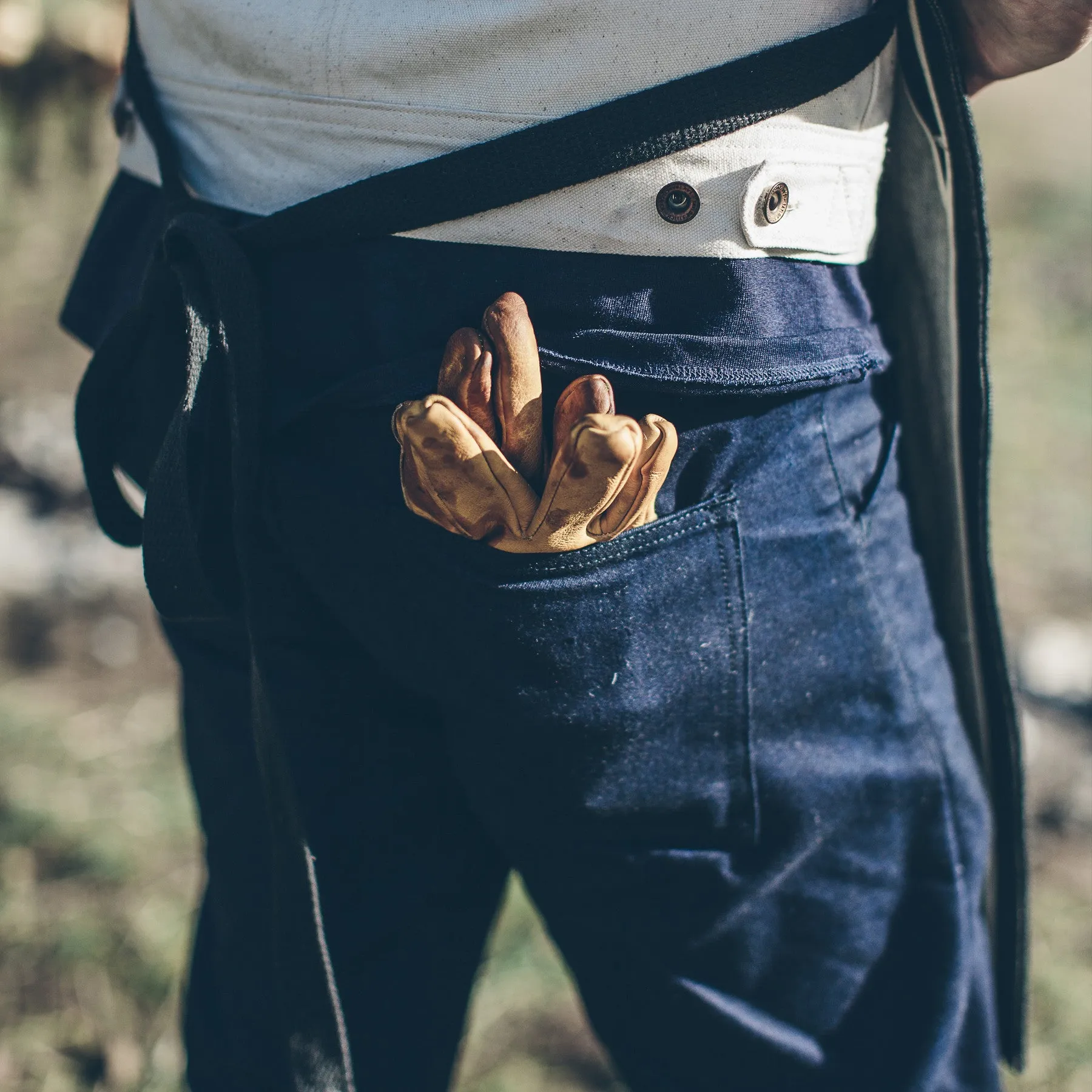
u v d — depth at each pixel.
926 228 0.86
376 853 0.87
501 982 1.56
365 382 0.72
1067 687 2.13
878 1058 0.89
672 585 0.73
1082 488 2.84
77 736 1.92
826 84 0.71
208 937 1.04
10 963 1.54
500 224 0.70
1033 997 1.56
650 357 0.70
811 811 0.83
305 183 0.75
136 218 0.93
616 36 0.67
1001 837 1.04
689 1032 0.88
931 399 0.92
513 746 0.77
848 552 0.80
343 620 0.79
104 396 0.83
